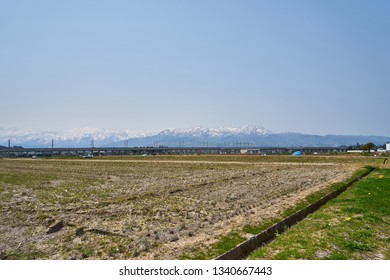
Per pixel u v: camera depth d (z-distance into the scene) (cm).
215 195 3180
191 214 2317
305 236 1738
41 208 2623
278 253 1498
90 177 5375
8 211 2525
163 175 5619
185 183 4303
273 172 5866
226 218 2172
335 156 12888
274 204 2636
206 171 6391
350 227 1906
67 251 1559
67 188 3944
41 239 1770
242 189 3578
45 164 9350
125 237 1755
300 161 10375
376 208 2467
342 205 2631
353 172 5441
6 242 1719
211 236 1734
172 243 1648
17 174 5941
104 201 2911
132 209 2495
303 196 2966
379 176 4916
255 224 1952
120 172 6338
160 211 2431
